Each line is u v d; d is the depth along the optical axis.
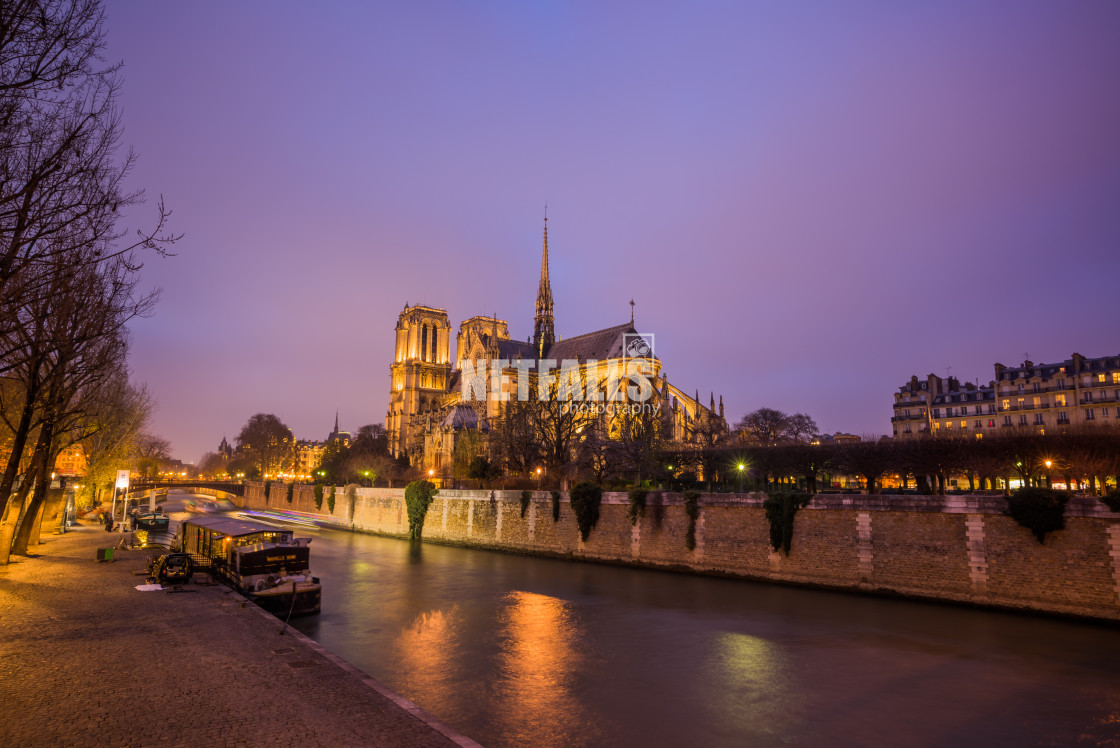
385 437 160.50
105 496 101.62
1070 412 91.31
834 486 94.50
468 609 34.59
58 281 17.08
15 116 13.88
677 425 102.31
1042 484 63.66
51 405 27.25
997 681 23.23
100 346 30.39
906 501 36.19
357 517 86.00
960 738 18.67
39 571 31.81
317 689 15.45
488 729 18.48
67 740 12.09
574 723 19.11
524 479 73.38
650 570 47.34
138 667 16.73
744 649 27.11
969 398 102.06
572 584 42.06
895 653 26.47
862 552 37.50
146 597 26.25
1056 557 31.33
